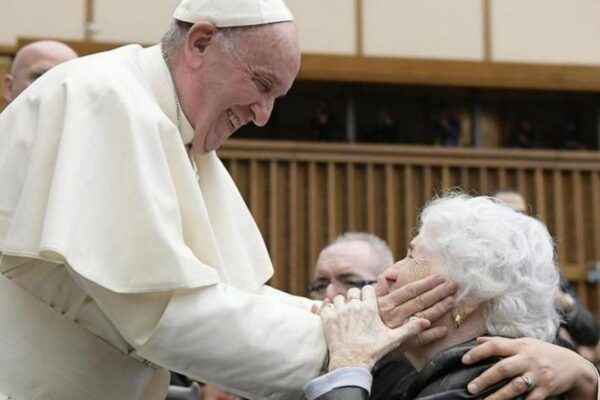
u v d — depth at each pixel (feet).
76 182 9.55
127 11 30.68
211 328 9.71
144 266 9.53
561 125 34.01
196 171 11.21
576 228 32.09
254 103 10.43
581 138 34.12
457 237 9.87
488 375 9.18
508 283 9.69
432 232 10.09
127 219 9.61
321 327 10.11
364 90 32.99
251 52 10.20
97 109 9.98
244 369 9.82
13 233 9.59
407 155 31.65
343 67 31.63
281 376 9.86
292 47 10.32
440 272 9.90
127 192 9.68
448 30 32.58
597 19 33.37
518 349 9.36
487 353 9.34
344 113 32.71
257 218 30.83
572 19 33.17
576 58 33.09
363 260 14.20
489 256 9.72
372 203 31.32
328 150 31.27
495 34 32.81
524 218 10.09
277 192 31.04
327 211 31.17
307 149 31.17
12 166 10.07
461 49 32.60
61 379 10.12
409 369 11.91
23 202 9.67
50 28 30.30
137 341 9.77
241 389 9.97
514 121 33.83
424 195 31.53
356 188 31.48
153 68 10.59
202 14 10.37
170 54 10.64
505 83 32.42
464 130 33.37
